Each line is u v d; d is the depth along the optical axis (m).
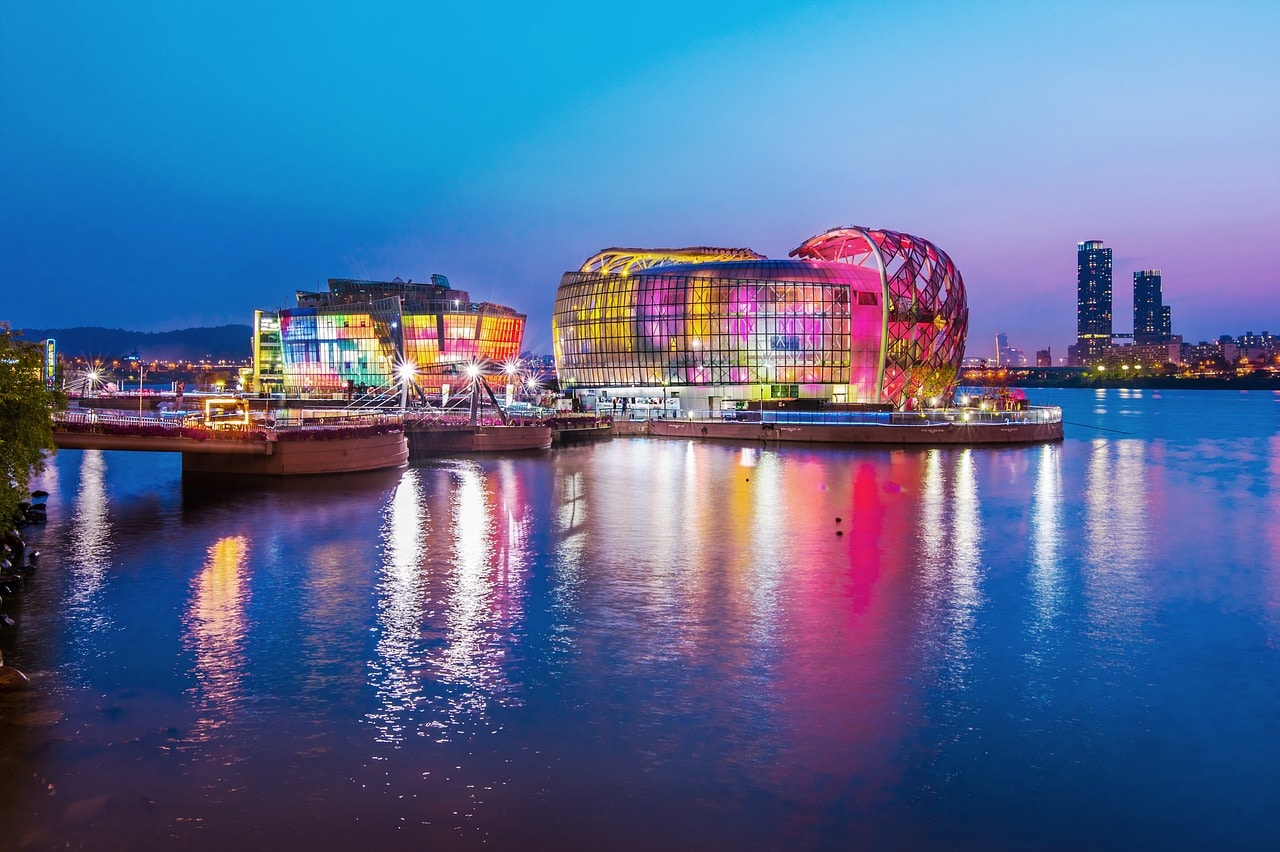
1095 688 26.27
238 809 19.14
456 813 19.11
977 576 39.34
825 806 19.64
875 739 22.75
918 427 105.38
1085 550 45.25
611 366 144.88
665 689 25.77
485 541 46.16
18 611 32.81
